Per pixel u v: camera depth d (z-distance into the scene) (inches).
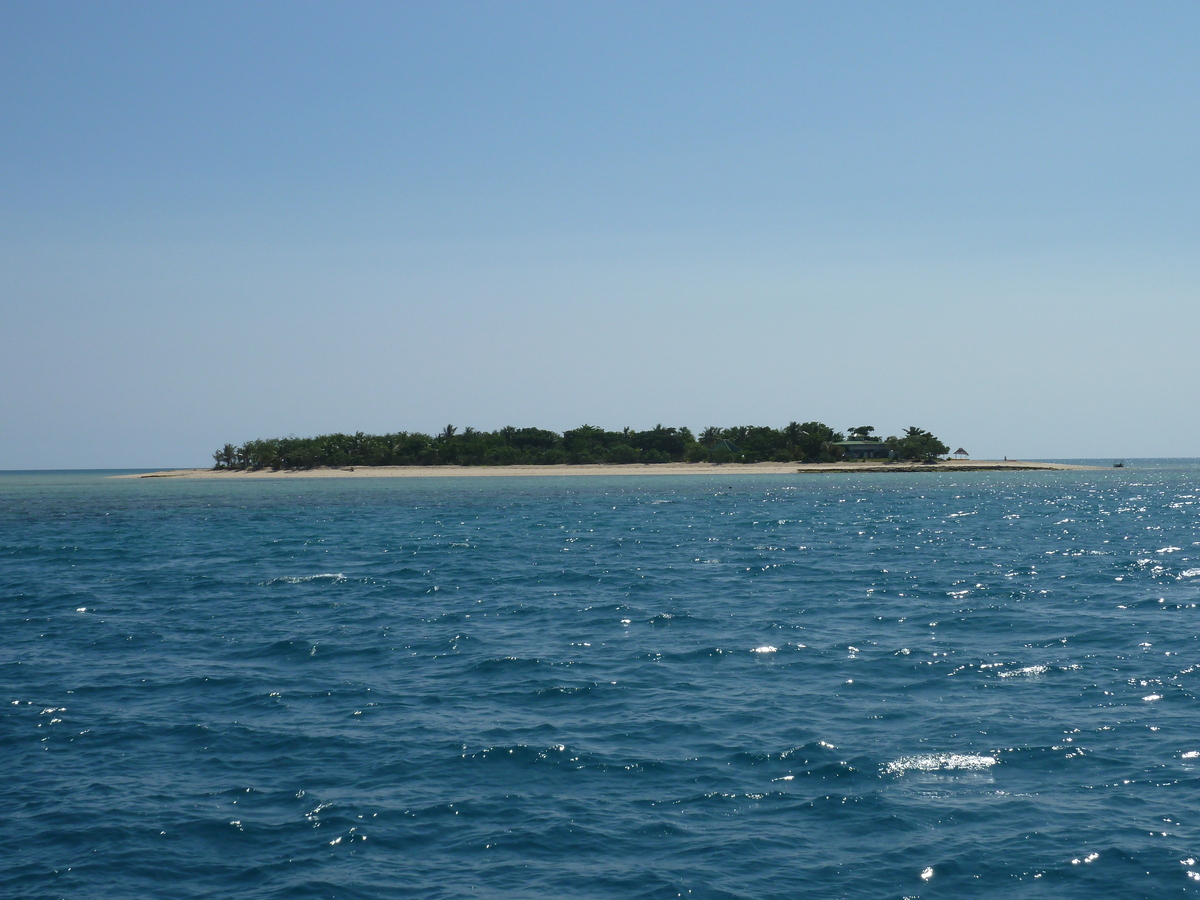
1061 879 495.5
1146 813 574.2
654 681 909.2
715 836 552.1
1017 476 7819.9
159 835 562.6
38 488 7145.7
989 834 549.3
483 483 6446.9
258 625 1240.2
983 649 1037.2
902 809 586.6
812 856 525.3
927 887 489.4
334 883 500.7
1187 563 1808.6
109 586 1628.9
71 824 579.5
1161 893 479.8
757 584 1573.6
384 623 1245.7
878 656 1007.6
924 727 748.6
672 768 663.1
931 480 6929.1
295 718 797.2
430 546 2294.5
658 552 2101.4
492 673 952.3
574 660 1007.0
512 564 1899.6
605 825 569.3
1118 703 812.6
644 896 484.1
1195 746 693.3
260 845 548.4
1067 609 1295.5
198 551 2234.3
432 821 578.2
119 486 7278.5
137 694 882.8
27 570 1875.0
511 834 557.6
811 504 3941.9
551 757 687.7
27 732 764.0
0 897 490.6
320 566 1907.0
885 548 2146.9
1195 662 962.7
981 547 2159.2
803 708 807.7
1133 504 3937.0
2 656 1058.1
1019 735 725.3
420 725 772.0
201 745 727.1
